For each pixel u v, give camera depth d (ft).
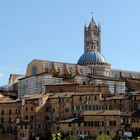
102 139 575.38
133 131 634.02
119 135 630.33
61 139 627.46
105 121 639.76
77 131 648.38
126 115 643.45
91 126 643.86
